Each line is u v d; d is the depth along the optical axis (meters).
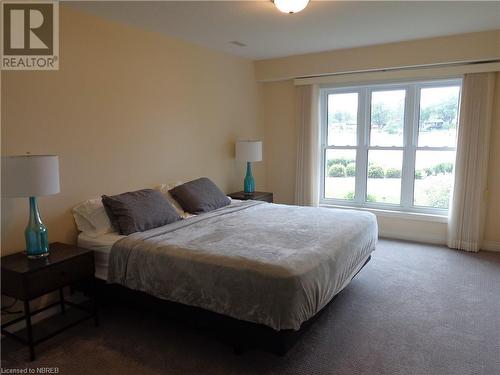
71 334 2.60
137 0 2.77
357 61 4.51
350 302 3.02
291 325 2.01
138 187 3.61
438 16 3.30
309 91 5.01
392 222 4.80
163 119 3.85
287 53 4.77
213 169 4.62
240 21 3.36
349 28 3.64
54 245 2.74
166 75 3.84
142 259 2.52
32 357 2.29
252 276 2.10
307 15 3.22
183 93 4.08
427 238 4.60
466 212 4.20
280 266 2.10
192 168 4.29
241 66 5.00
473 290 3.22
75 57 2.95
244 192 4.92
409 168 4.72
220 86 4.64
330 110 5.21
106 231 2.95
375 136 4.93
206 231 2.91
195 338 2.55
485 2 2.94
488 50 3.82
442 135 4.52
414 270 3.70
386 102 4.80
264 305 2.05
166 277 2.41
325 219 3.28
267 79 5.21
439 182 4.59
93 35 3.09
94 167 3.16
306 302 2.08
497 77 4.01
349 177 5.18
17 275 2.24
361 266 3.20
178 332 2.63
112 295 2.76
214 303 2.23
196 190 3.78
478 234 4.18
